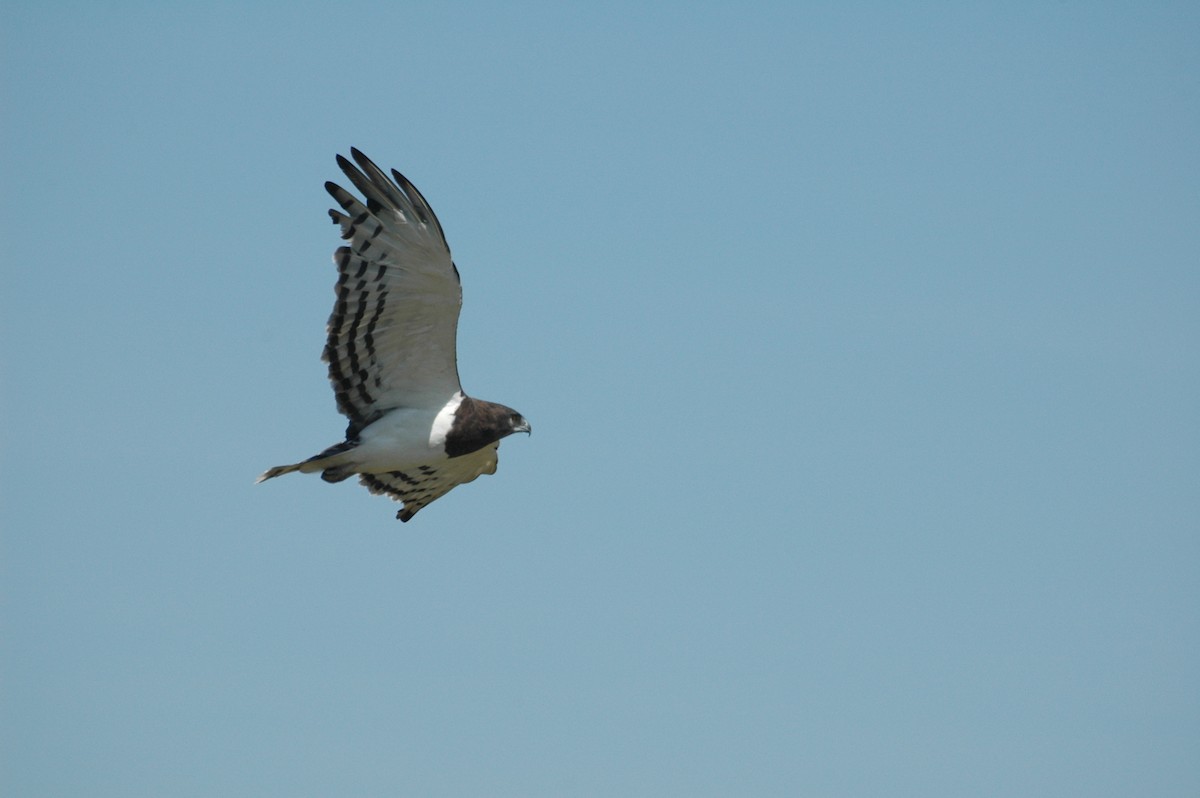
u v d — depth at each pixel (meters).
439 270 14.36
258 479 15.06
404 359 15.20
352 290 14.59
